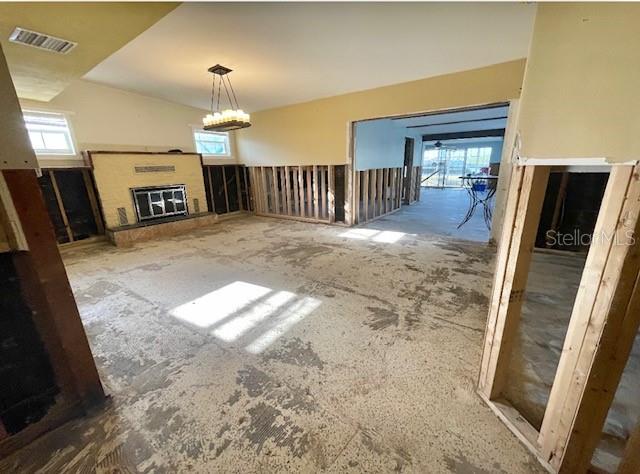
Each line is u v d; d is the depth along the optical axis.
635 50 0.75
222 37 2.96
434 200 9.02
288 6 2.39
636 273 0.81
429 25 2.68
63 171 4.41
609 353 0.90
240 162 7.27
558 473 1.09
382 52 3.32
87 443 1.30
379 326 2.14
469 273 3.11
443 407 1.43
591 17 0.83
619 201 0.83
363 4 2.36
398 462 1.18
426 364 1.73
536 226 1.16
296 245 4.39
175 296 2.74
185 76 4.23
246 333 2.11
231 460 1.20
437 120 6.37
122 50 3.31
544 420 1.15
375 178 6.14
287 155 6.25
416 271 3.19
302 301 2.57
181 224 5.44
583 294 0.96
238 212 7.27
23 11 1.98
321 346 1.93
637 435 0.90
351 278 3.04
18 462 1.22
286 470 1.16
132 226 4.82
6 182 1.13
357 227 5.51
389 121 6.35
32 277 1.25
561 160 0.98
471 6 2.36
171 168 5.49
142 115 5.36
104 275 3.31
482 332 2.04
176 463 1.20
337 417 1.39
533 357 1.81
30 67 2.97
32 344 1.27
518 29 2.74
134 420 1.41
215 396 1.54
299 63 3.67
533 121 1.05
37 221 1.24
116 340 2.06
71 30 2.29
